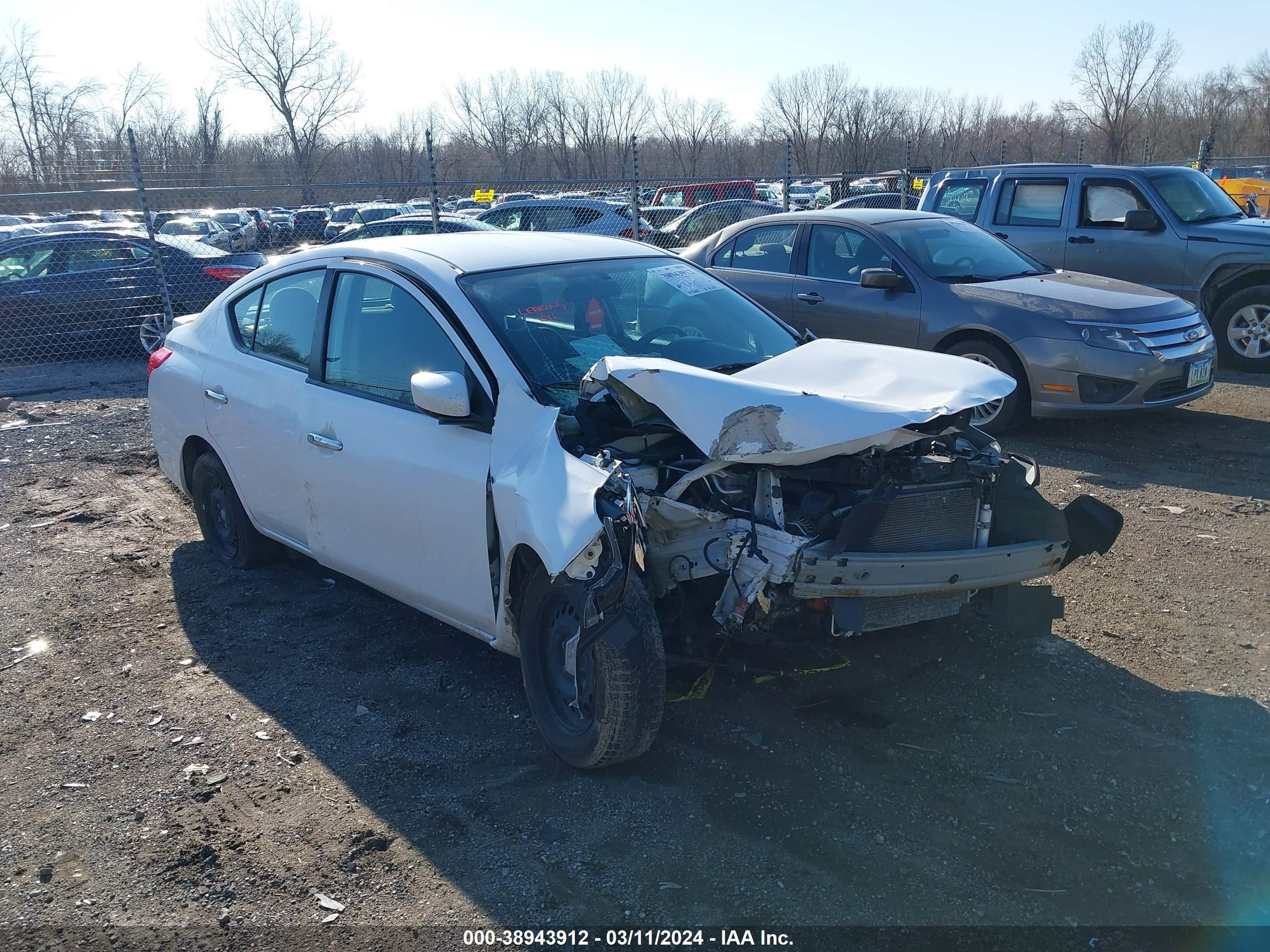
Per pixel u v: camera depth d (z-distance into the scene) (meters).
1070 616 4.66
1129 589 4.94
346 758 3.74
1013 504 3.84
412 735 3.88
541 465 3.47
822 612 3.54
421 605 4.18
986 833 3.16
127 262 12.81
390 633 4.78
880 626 3.68
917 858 3.06
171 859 3.19
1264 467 6.93
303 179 22.47
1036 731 3.71
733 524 3.41
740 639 3.63
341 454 4.29
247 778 3.63
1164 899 2.85
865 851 3.10
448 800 3.46
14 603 5.22
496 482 3.58
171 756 3.78
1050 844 3.10
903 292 8.16
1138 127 42.47
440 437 3.90
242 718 4.04
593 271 4.54
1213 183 11.04
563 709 3.64
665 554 3.57
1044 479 6.79
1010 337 7.66
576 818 3.33
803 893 2.94
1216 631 4.48
